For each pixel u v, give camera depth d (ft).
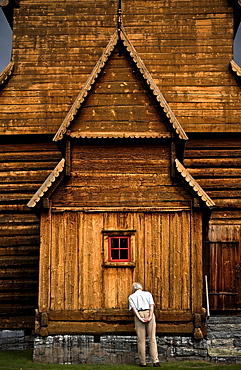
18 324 50.52
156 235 42.50
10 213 53.11
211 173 52.75
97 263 42.29
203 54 54.65
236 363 42.52
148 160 43.52
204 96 53.62
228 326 47.26
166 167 43.37
